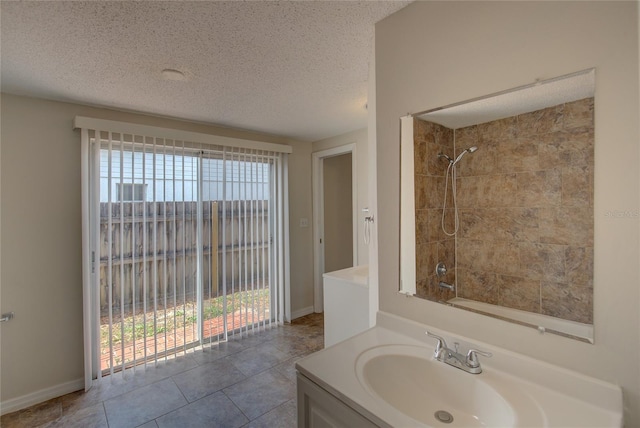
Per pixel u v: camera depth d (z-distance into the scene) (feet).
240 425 6.21
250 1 3.96
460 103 3.73
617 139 2.71
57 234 7.30
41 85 6.41
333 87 6.77
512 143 3.40
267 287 11.21
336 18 4.40
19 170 6.87
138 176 8.29
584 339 2.92
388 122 4.51
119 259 8.02
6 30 4.44
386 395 3.49
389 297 4.58
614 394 2.74
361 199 10.59
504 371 3.37
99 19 4.25
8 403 6.70
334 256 13.67
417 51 4.13
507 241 3.47
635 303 2.66
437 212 4.05
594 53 2.81
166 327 8.81
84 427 6.18
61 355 7.34
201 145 9.49
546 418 2.72
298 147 12.19
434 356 3.71
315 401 3.39
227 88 6.76
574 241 2.99
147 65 5.64
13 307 6.82
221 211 9.93
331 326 7.91
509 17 3.31
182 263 9.11
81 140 7.44
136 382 7.72
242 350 9.43
